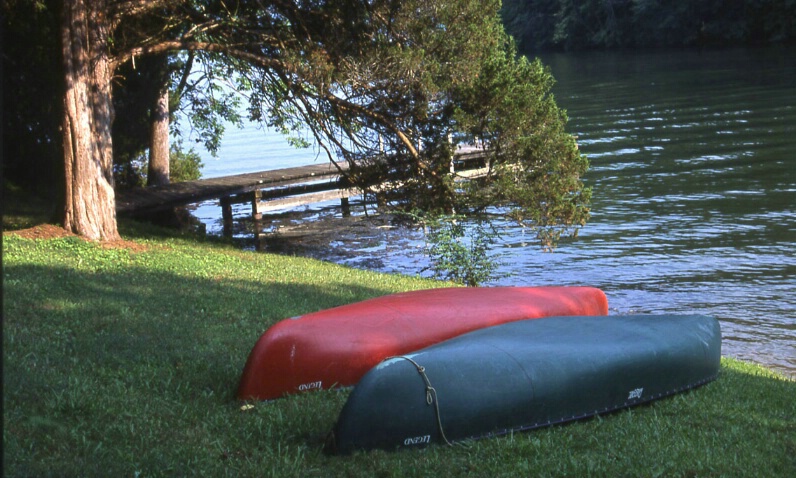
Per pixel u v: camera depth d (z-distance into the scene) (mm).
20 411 5102
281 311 9781
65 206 14492
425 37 16172
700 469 5094
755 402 7117
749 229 20984
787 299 15289
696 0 75375
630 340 6895
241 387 6387
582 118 45656
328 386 6691
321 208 28219
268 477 4656
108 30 14852
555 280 17203
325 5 15938
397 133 16938
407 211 17969
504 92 16281
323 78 15172
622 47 84812
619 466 5102
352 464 5031
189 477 4539
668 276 17219
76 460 4484
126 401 5719
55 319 8164
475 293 8469
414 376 5473
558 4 89562
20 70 20797
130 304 9352
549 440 5621
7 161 21750
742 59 65375
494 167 17016
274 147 47562
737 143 34344
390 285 13289
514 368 5973
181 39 15602
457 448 5438
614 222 22797
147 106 25547
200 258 14023
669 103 48094
